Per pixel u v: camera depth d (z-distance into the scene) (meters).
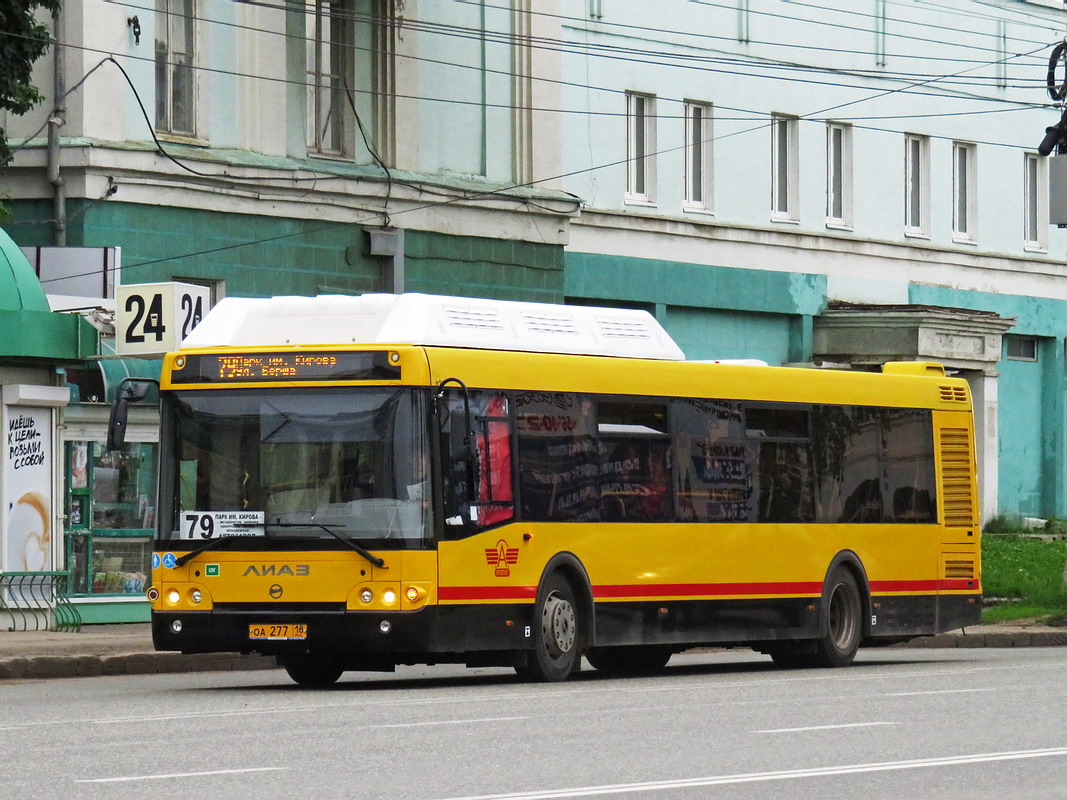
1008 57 65.50
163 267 39.47
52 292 37.81
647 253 53.16
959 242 63.84
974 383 61.91
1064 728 18.88
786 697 22.55
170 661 29.75
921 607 31.34
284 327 24.77
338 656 24.94
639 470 26.81
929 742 17.55
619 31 52.78
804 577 29.14
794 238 57.59
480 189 46.00
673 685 24.98
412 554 23.50
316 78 43.16
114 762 15.59
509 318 25.72
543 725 18.80
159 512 24.45
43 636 32.72
